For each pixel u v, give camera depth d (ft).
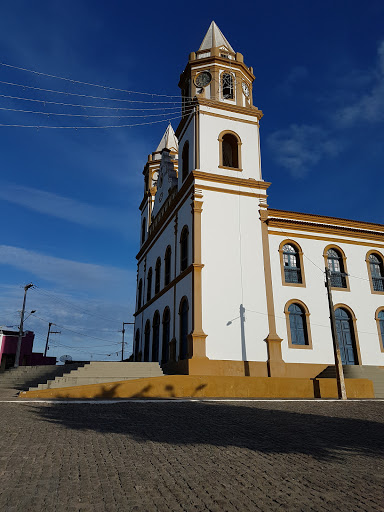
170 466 20.80
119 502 16.01
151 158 116.26
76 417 34.47
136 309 108.06
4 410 37.22
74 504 15.72
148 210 110.11
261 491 17.46
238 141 76.59
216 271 66.33
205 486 17.95
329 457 22.90
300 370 67.72
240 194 72.28
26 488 17.30
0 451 22.89
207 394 54.29
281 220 74.95
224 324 63.87
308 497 16.81
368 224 81.92
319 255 76.64
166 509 15.43
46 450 23.48
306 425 32.83
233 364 62.18
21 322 107.45
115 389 50.85
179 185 81.92
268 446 25.30
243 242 69.56
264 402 47.65
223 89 80.18
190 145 77.56
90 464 20.95
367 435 29.63
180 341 68.95
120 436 27.58
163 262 85.81
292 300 71.61
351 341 73.46
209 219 69.05
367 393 60.44
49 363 130.31
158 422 33.04
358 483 18.56
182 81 85.25
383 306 77.56
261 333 65.41
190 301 65.31
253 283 67.67
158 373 61.36
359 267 78.69
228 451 23.90
